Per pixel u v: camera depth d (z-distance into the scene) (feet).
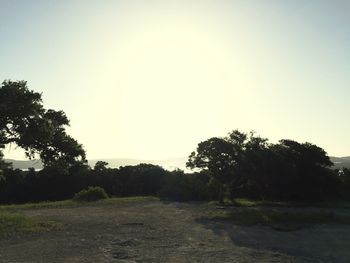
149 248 47.03
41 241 51.26
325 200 133.39
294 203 113.60
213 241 51.78
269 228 63.67
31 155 80.38
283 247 48.47
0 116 72.33
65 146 81.97
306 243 51.26
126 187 209.05
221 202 113.50
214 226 65.21
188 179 133.28
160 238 53.57
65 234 56.54
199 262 40.11
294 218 73.10
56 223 66.33
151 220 71.77
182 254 43.88
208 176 144.15
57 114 82.12
